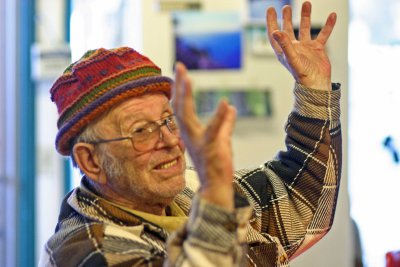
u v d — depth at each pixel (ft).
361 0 10.78
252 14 10.07
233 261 4.21
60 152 5.56
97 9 12.03
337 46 10.33
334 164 6.11
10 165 13.52
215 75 10.05
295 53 5.89
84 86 5.26
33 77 13.44
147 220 5.32
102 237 5.04
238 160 10.19
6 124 13.53
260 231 6.12
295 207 6.18
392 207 10.82
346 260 10.40
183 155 5.34
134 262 4.83
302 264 10.37
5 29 13.44
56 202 13.62
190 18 9.97
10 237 13.52
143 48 9.91
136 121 5.20
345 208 10.41
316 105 5.99
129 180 5.25
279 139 10.22
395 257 6.66
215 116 4.12
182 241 4.31
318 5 10.21
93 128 5.27
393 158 10.78
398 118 10.77
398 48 10.81
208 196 4.17
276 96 10.21
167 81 5.32
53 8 13.50
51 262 5.14
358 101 10.79
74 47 12.69
